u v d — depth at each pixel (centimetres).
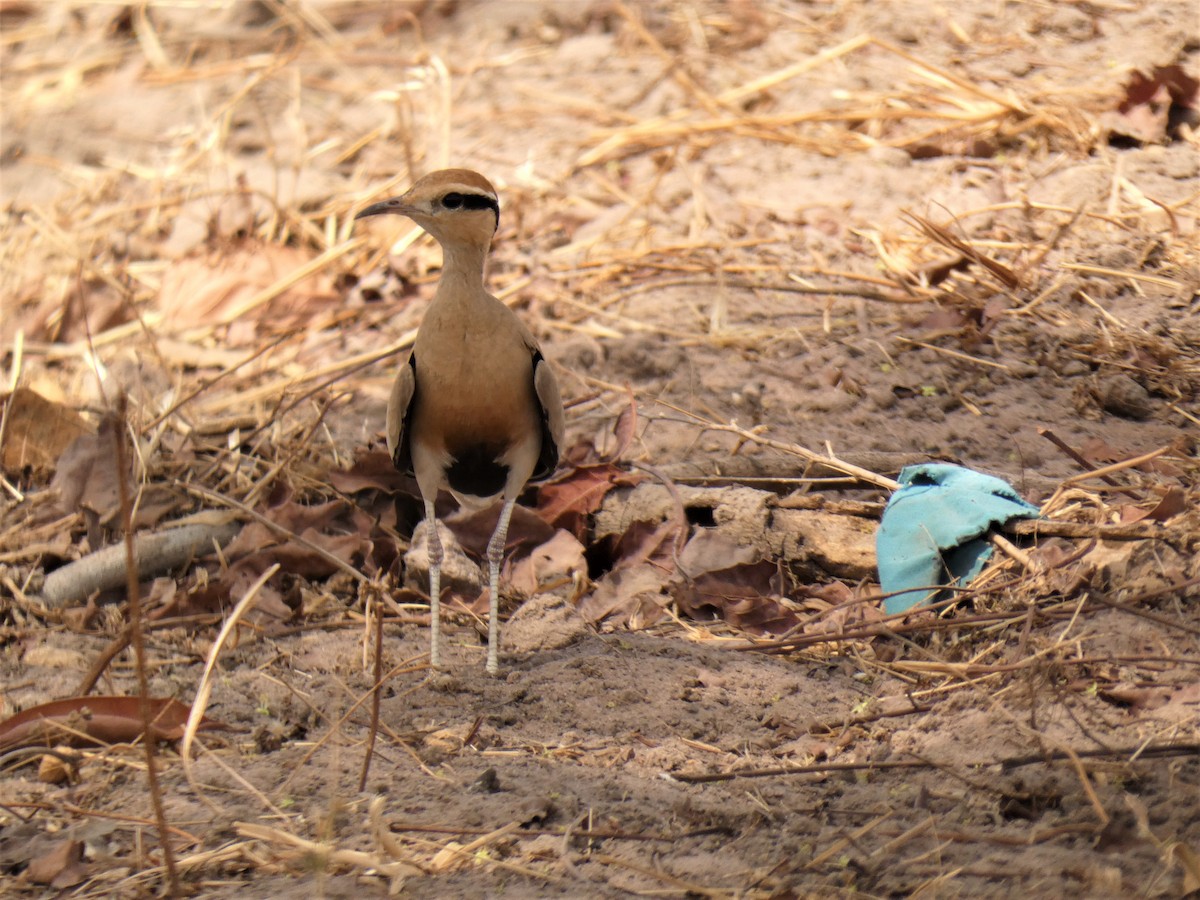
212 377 1318
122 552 1020
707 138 1567
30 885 678
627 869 663
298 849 685
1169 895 603
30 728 797
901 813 693
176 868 682
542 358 910
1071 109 1466
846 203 1425
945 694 806
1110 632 819
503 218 1498
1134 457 1047
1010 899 610
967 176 1436
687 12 1838
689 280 1354
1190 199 1334
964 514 932
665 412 1172
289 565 1017
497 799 724
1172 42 1551
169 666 911
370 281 1426
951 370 1186
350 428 1195
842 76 1623
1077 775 703
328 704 845
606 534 1034
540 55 1817
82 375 1341
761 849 673
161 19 2080
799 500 1030
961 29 1661
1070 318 1225
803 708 812
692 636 921
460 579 994
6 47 2062
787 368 1209
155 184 1638
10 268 1527
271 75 1855
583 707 824
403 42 1917
